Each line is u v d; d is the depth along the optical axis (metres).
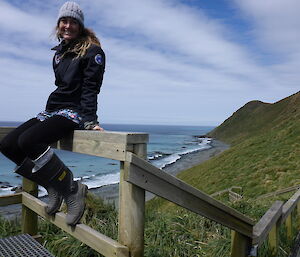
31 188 2.96
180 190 1.85
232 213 2.40
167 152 84.19
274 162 23.50
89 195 5.05
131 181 1.57
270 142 30.89
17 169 2.10
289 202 5.23
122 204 1.69
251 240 2.82
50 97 2.35
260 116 114.31
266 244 4.09
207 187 24.53
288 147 26.91
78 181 2.13
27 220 2.95
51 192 2.26
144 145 1.68
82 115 2.19
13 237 2.56
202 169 33.50
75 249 3.45
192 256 3.96
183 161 62.59
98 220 4.51
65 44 2.36
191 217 5.11
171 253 3.92
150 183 1.66
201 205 2.07
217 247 4.04
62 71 2.32
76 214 2.08
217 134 141.88
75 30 2.33
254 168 23.56
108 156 1.72
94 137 1.85
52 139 2.05
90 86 2.21
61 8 2.32
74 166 54.59
